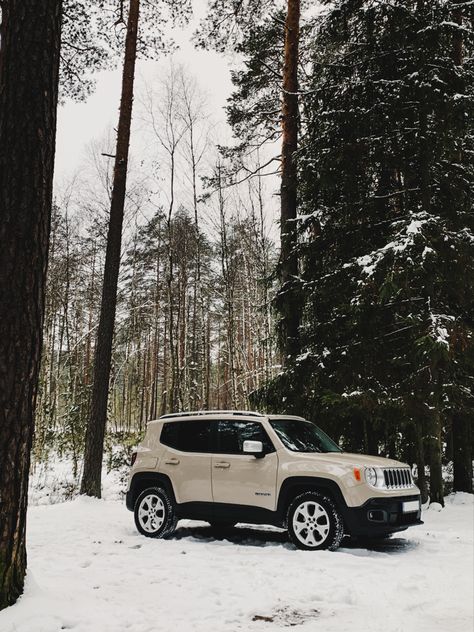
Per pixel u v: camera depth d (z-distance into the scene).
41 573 5.77
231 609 4.68
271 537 8.49
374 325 11.80
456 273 10.90
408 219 11.13
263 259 26.88
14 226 4.48
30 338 4.47
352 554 6.98
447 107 10.91
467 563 6.37
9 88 4.62
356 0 12.40
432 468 11.55
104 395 13.36
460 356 11.24
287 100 15.24
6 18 4.75
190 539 8.32
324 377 12.16
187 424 8.83
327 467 7.39
